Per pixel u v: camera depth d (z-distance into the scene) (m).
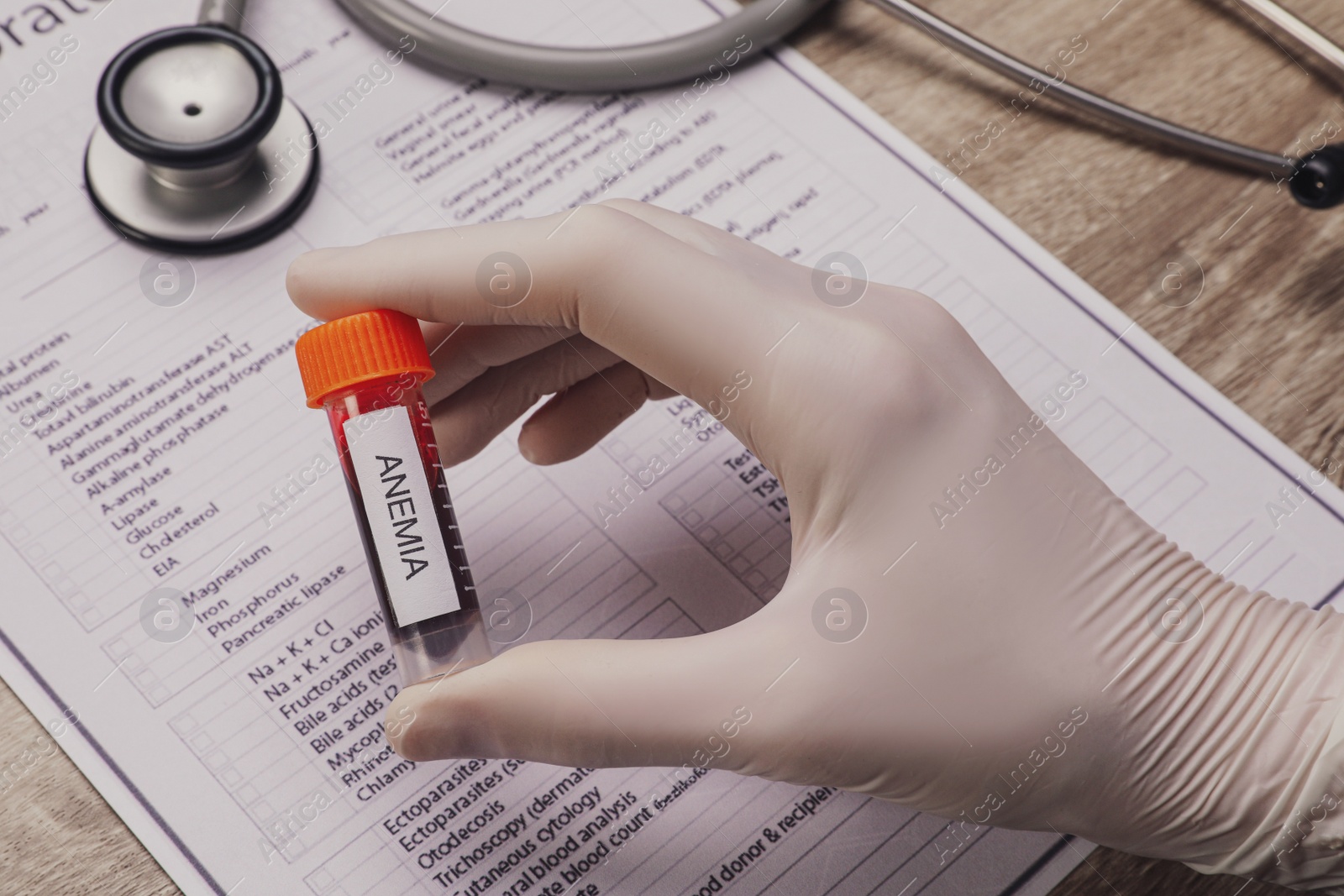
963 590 0.47
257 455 0.56
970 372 0.52
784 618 0.47
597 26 0.68
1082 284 0.62
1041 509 0.49
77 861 0.48
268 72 0.58
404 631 0.47
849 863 0.50
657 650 0.46
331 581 0.54
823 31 0.68
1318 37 0.64
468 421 0.58
